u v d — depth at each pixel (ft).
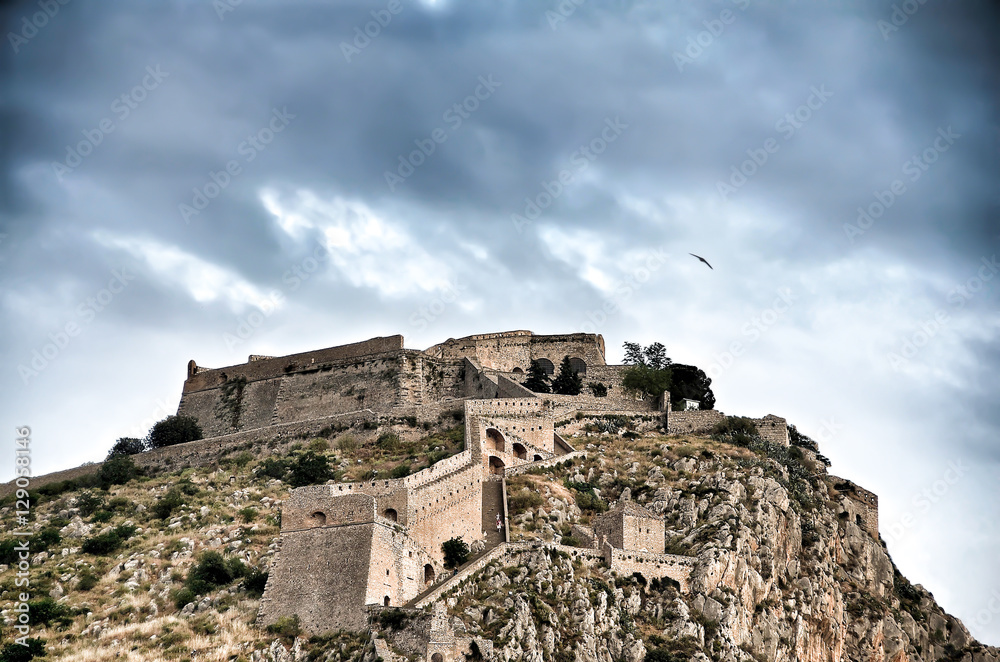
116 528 526.57
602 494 545.44
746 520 512.22
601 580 447.01
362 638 390.42
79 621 443.32
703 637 441.27
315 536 427.33
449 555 453.99
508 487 521.65
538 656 394.32
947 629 575.79
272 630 410.11
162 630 426.51
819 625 507.30
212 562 467.93
